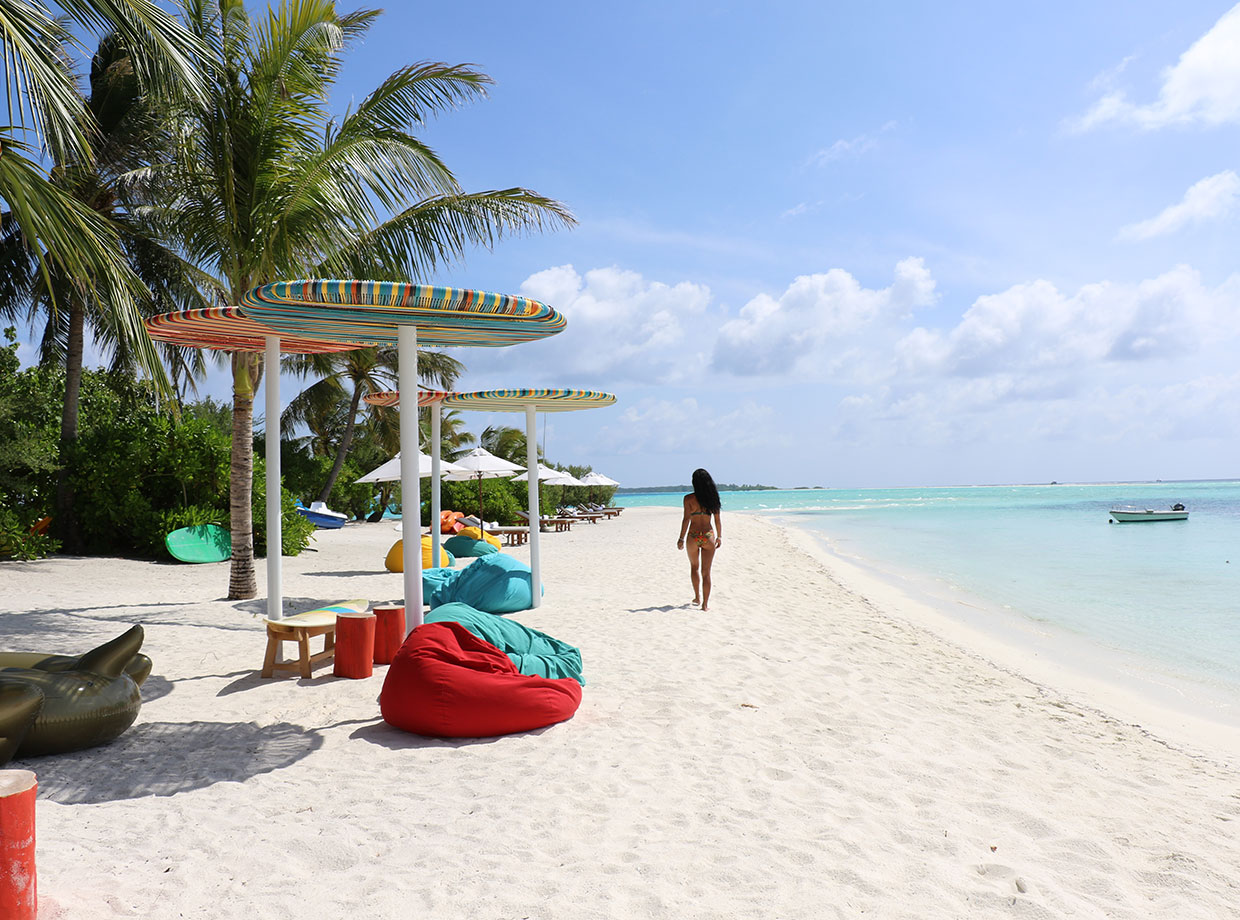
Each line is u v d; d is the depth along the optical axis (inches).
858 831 140.8
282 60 370.3
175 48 265.9
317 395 1282.0
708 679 251.0
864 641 337.4
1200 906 118.3
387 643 265.6
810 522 1579.7
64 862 122.5
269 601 337.7
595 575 551.2
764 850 131.8
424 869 123.4
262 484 677.3
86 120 247.8
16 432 576.4
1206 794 173.8
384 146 393.1
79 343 648.4
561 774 167.5
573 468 2092.8
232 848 130.1
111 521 640.4
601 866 124.9
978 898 117.6
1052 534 1121.4
